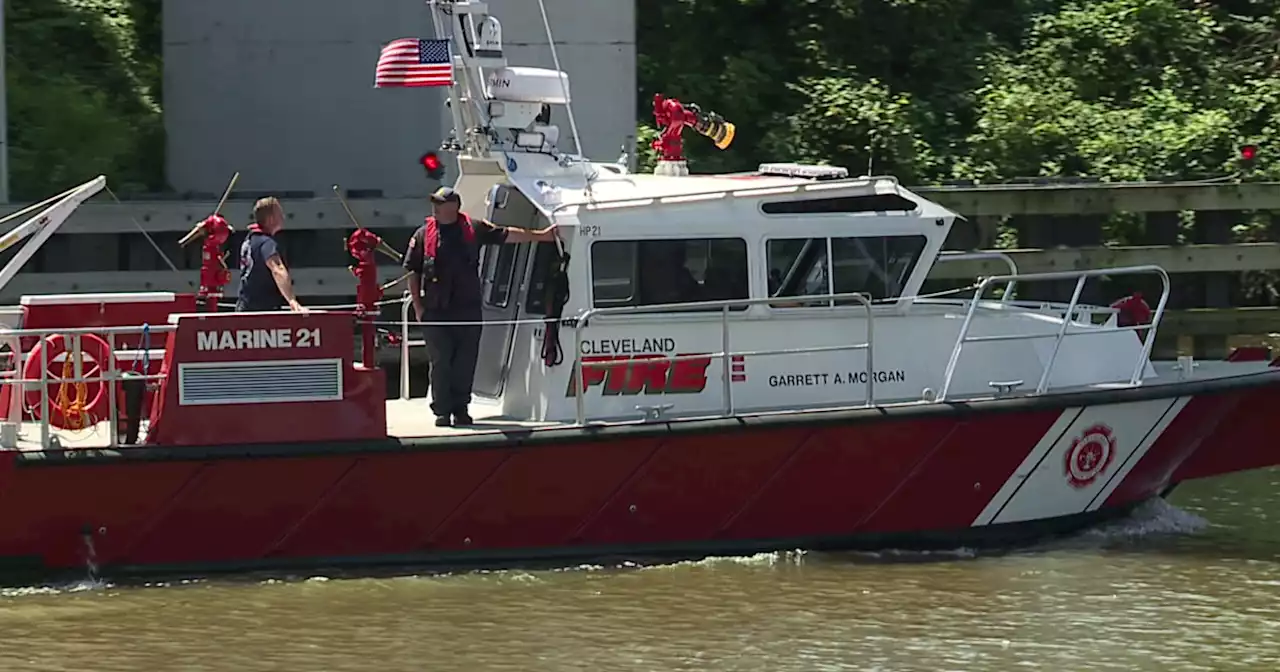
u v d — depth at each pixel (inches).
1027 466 1551.4
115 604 1375.5
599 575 1470.2
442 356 1489.9
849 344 1545.3
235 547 1428.4
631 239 1502.2
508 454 1444.4
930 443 1515.7
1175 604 1403.8
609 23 2369.6
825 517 1526.8
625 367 1499.8
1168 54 3248.0
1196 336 2477.9
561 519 1475.1
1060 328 1603.1
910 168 2881.4
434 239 1481.3
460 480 1445.6
